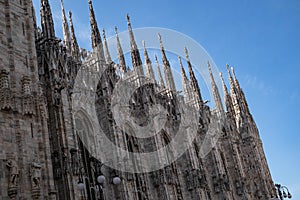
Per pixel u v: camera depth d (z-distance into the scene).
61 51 45.78
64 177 37.69
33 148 31.05
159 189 53.94
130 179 47.47
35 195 29.31
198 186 61.84
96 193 43.81
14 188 28.16
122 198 45.47
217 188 69.38
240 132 98.69
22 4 35.97
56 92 41.12
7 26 33.59
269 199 90.56
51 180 31.73
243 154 90.88
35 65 34.56
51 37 43.91
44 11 45.16
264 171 100.19
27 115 31.55
